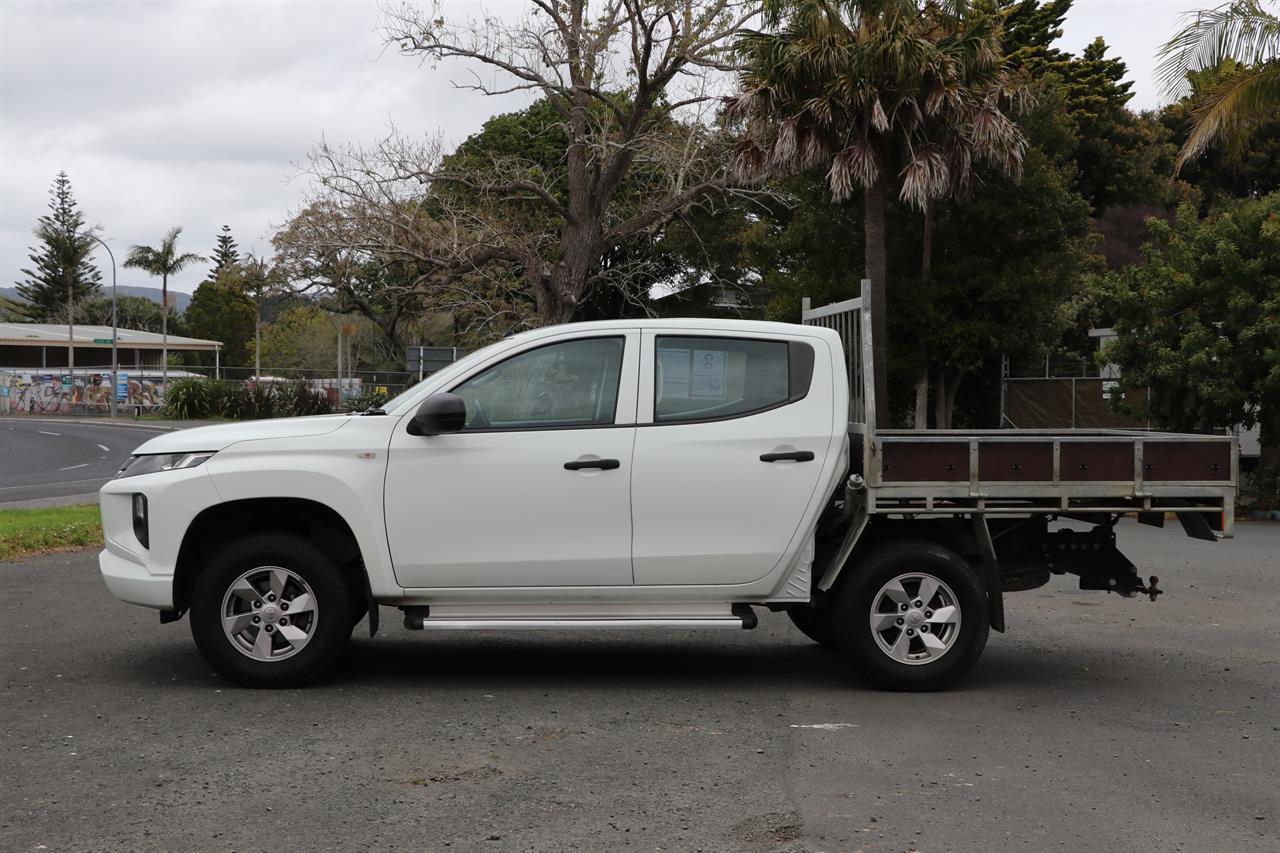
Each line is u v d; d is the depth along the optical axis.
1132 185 48.59
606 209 34.12
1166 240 21.80
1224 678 7.69
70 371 69.06
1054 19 49.97
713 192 33.72
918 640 7.30
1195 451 7.22
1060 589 11.75
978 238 26.84
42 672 7.54
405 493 7.01
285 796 5.12
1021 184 26.05
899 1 22.56
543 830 4.71
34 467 31.55
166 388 62.16
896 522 7.50
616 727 6.32
